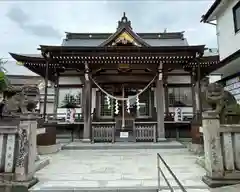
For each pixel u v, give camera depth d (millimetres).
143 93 11812
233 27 8812
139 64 9531
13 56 9672
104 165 5027
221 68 8023
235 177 3209
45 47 8305
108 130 8828
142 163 5230
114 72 11336
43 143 6852
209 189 3131
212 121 3371
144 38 15398
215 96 3389
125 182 3621
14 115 4418
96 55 8602
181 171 4332
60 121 11023
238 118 4605
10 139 3463
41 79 14922
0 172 3396
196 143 6719
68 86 11680
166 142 8672
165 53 8523
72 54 8539
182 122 10516
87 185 3471
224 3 9172
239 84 8328
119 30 10398
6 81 5504
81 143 8641
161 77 9375
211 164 3295
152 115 11539
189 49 8438
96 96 11773
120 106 11719
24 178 3318
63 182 3645
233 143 3373
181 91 11703
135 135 8883
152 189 3262
